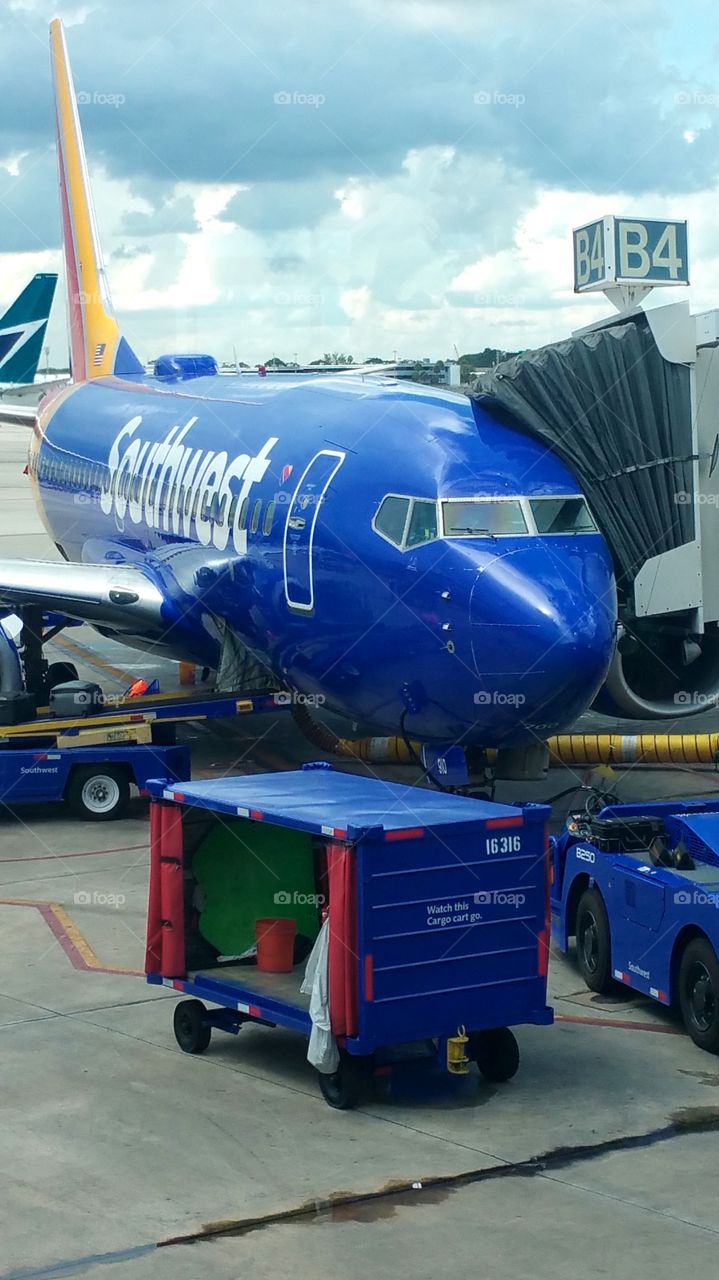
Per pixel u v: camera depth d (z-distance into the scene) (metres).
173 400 26.33
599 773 20.75
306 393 21.33
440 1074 11.08
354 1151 9.55
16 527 53.50
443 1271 7.90
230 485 20.64
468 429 17.27
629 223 24.38
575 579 15.73
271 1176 9.15
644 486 17.23
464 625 15.57
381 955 10.18
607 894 12.84
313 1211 8.64
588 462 17.03
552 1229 8.40
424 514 16.30
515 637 15.21
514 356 18.08
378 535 16.77
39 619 22.78
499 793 19.94
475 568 15.64
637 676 19.52
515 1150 9.58
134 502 25.12
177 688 28.53
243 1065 11.22
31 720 20.34
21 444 130.00
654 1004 12.83
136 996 12.77
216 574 20.52
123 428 27.08
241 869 11.97
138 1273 7.89
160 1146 9.62
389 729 17.78
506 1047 10.81
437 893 10.37
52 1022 12.09
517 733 16.14
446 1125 10.02
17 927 14.80
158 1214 8.60
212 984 11.35
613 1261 8.01
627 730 24.39
